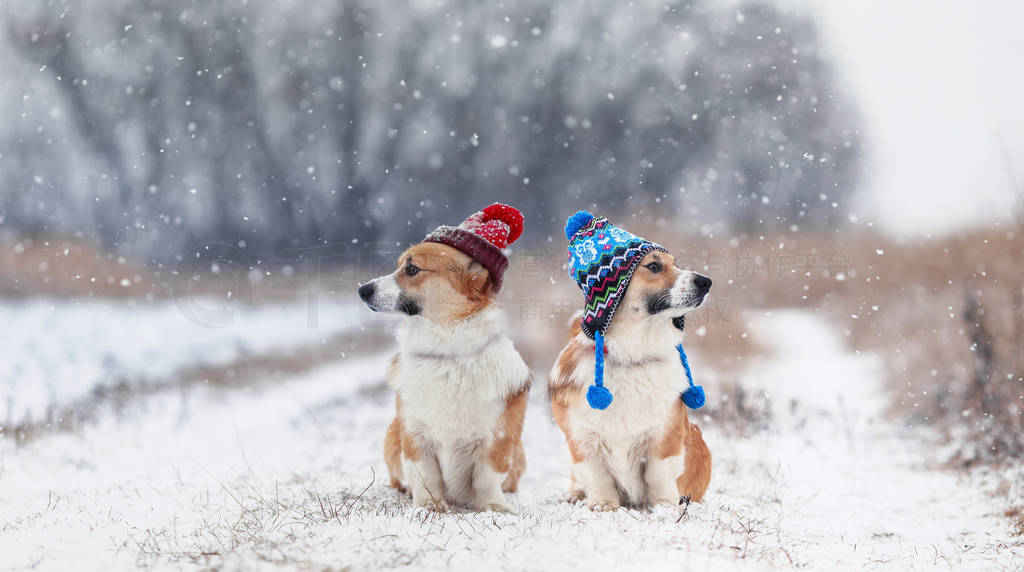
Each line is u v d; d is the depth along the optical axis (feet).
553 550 12.16
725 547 12.76
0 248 63.46
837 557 13.34
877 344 41.60
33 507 16.66
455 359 16.20
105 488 18.62
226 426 29.27
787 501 19.21
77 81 81.41
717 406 31.53
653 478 16.48
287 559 11.52
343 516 14.34
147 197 86.28
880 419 29.55
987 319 28.53
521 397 16.76
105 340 44.96
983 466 21.91
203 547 12.36
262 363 43.34
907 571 12.53
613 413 16.11
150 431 27.55
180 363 41.34
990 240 43.42
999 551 14.19
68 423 27.12
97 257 66.80
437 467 16.78
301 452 24.53
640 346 16.14
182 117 93.45
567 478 21.33
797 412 30.96
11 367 36.09
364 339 52.80
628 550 12.19
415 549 12.09
